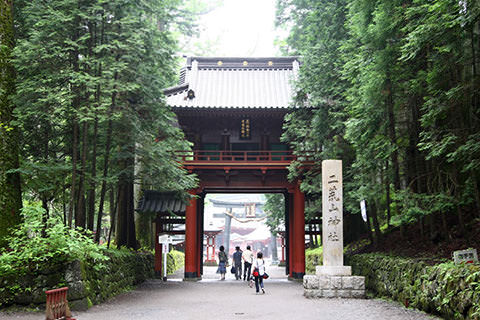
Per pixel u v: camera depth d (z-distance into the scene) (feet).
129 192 83.82
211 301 50.83
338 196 56.44
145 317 38.47
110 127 56.95
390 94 49.78
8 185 47.16
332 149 71.97
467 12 32.24
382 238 67.56
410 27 39.17
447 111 43.52
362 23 52.26
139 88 58.03
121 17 54.80
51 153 61.00
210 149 89.76
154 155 60.80
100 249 50.52
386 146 51.24
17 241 41.93
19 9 55.67
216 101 86.22
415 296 40.60
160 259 90.68
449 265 35.53
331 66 69.72
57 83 51.42
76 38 52.80
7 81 49.32
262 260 61.05
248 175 88.33
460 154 38.04
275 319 37.52
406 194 45.52
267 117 87.92
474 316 28.37
